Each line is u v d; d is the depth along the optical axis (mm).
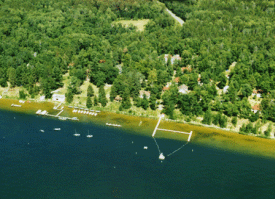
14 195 163000
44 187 169500
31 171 181000
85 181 175250
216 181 179125
